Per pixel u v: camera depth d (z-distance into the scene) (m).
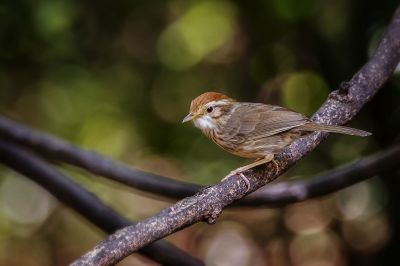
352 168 8.52
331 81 12.58
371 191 13.62
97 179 12.34
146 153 14.51
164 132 14.44
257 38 13.86
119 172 9.12
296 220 14.98
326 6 12.55
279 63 13.81
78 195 8.93
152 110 14.44
